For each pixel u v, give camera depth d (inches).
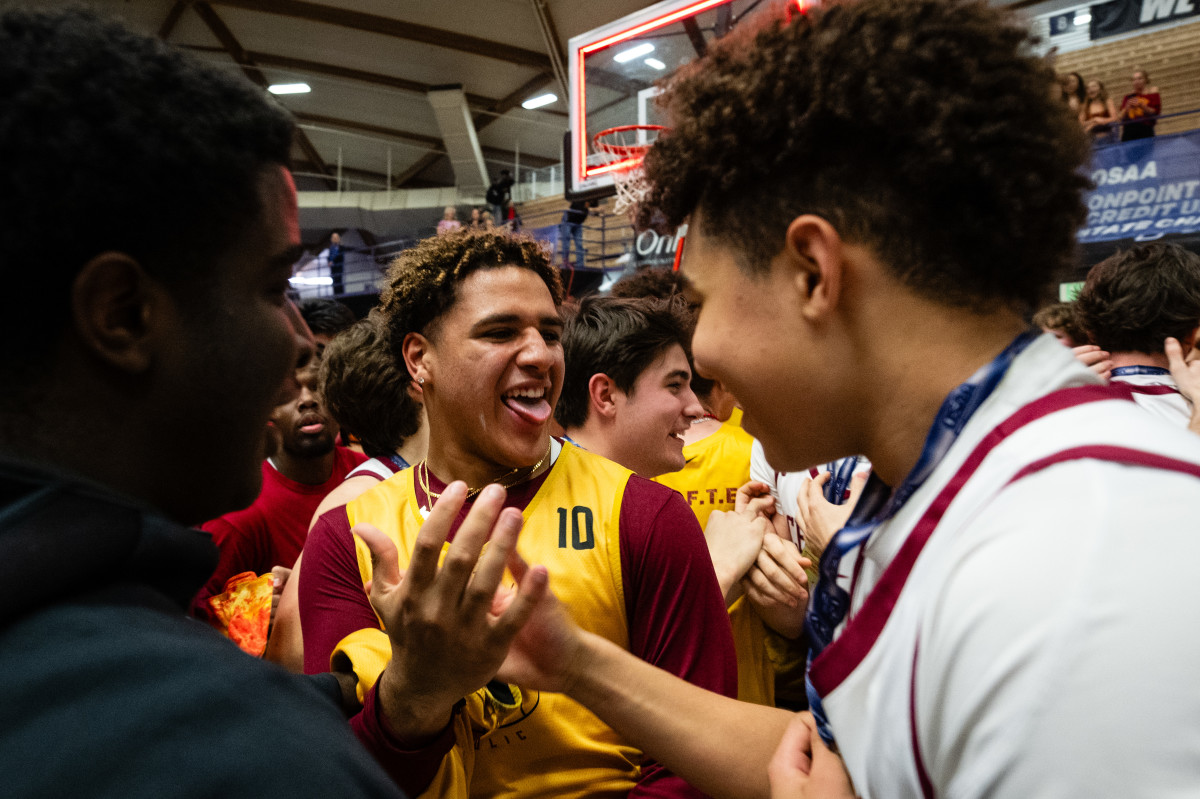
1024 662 15.4
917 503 19.9
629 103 237.6
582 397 60.2
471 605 26.0
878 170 20.1
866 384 21.5
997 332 20.9
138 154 16.2
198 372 17.7
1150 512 15.6
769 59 21.2
